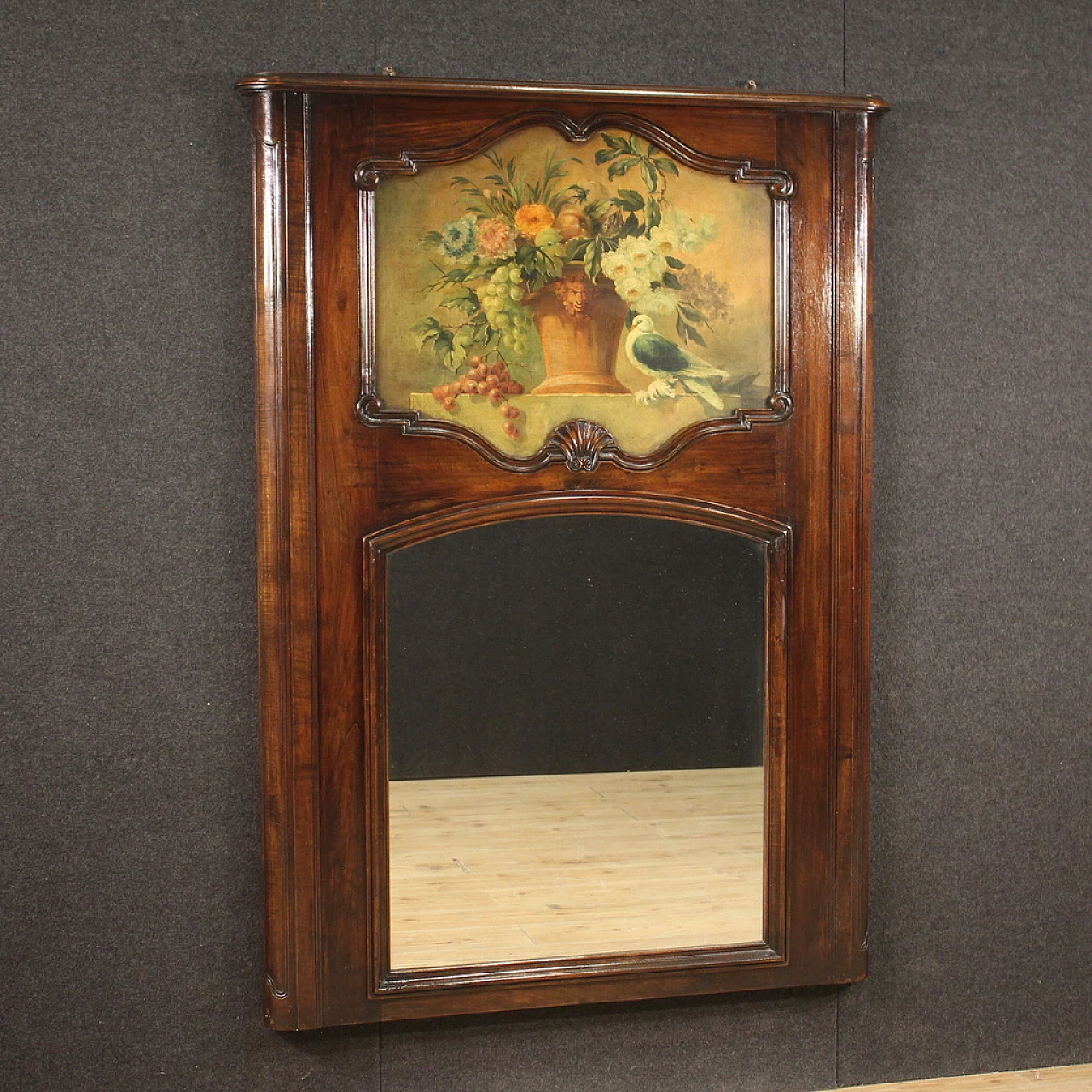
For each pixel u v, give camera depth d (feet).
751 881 8.69
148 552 8.02
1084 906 9.37
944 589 9.02
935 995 9.22
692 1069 8.88
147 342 7.95
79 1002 8.11
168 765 8.12
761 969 8.71
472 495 8.18
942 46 8.81
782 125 8.37
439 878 8.35
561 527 8.34
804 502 8.55
